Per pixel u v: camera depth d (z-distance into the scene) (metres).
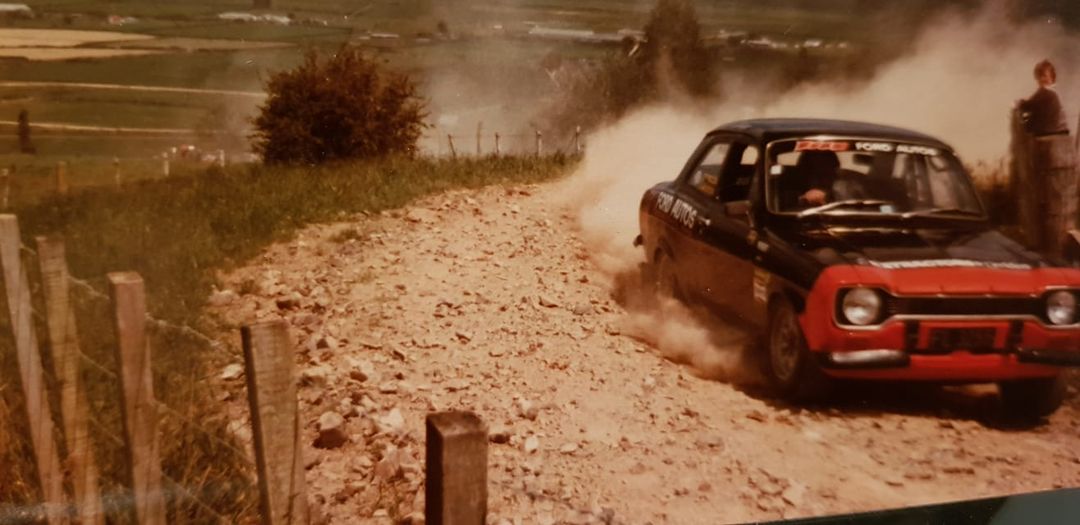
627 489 4.43
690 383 6.01
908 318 5.20
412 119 18.97
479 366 6.21
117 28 130.50
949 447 5.06
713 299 6.73
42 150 70.69
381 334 6.79
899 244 5.71
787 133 6.44
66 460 4.20
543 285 8.38
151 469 3.41
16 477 4.18
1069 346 5.36
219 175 15.73
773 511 4.23
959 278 5.28
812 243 5.71
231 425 4.77
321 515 4.07
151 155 67.75
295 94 18.33
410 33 131.12
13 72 101.44
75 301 7.07
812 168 6.34
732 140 6.93
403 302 7.56
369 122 18.42
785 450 4.93
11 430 4.45
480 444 2.20
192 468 4.23
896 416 5.55
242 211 10.66
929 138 6.59
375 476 4.50
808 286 5.37
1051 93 8.11
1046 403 5.56
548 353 6.54
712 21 101.25
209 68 108.38
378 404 5.42
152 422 3.39
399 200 11.32
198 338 6.12
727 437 5.08
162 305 6.95
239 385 5.53
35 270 7.76
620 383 5.97
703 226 6.79
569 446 4.90
